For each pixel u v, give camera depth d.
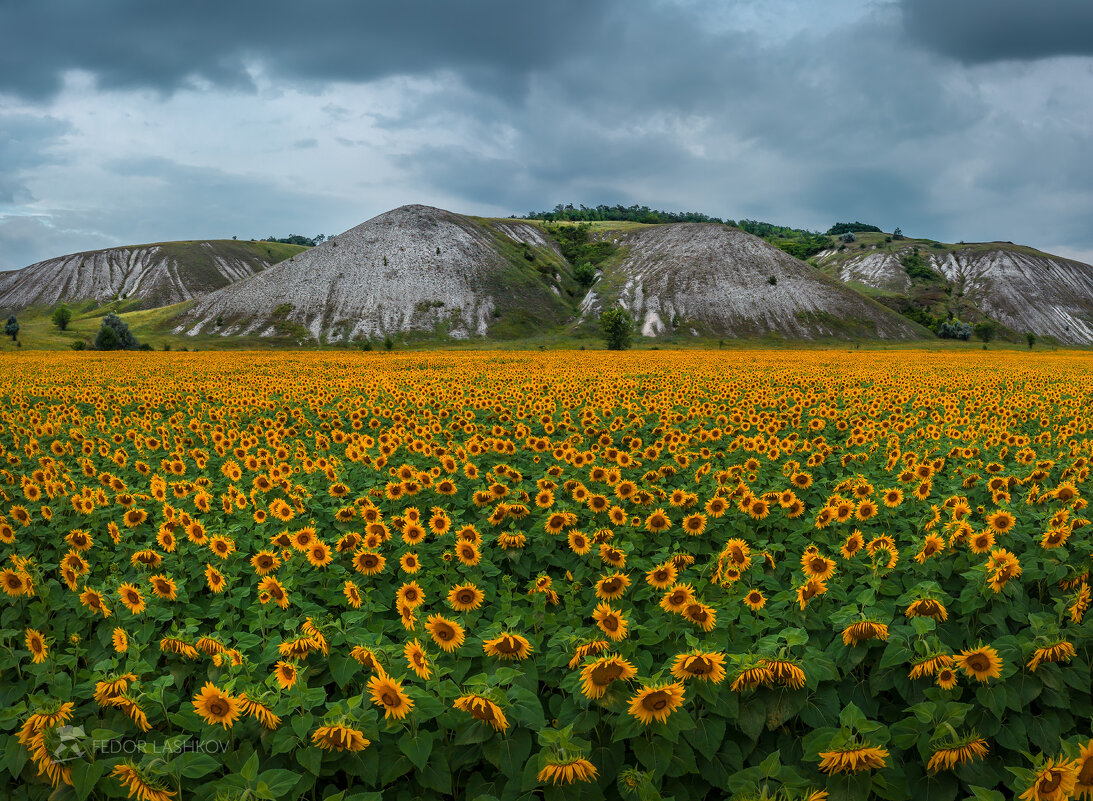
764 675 4.95
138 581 7.49
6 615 7.22
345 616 6.23
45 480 11.17
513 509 9.30
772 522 9.45
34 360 59.84
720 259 192.88
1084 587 6.16
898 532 9.41
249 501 10.73
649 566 8.04
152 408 23.66
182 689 6.09
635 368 46.50
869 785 4.48
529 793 4.56
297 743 4.93
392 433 15.28
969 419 18.86
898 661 5.41
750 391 26.67
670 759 4.71
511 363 54.66
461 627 5.84
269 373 43.06
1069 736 5.28
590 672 4.81
